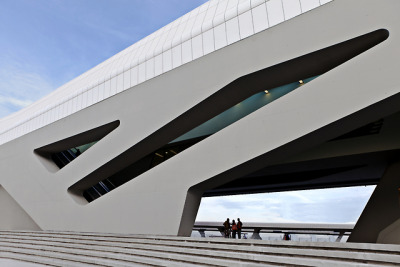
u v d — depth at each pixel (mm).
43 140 16172
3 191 18906
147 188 11055
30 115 17703
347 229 23891
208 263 7445
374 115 7344
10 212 18078
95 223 12562
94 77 15609
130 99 12367
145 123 11586
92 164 13133
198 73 10375
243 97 10336
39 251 12039
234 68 9500
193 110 10430
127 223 11375
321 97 7699
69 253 11273
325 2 8117
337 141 11719
